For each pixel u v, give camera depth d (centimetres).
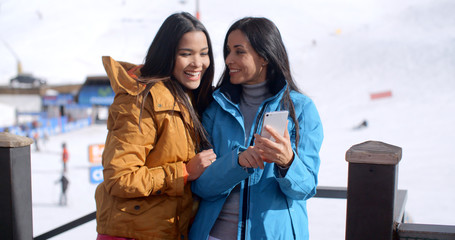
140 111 169
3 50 12531
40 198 1587
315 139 179
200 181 175
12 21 15238
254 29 178
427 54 7288
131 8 14800
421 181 1952
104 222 173
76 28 14100
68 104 4531
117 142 168
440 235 152
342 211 1362
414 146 2892
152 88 173
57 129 3856
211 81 195
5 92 4662
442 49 7400
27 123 3903
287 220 175
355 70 7144
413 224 160
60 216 1340
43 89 4666
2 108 4078
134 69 193
